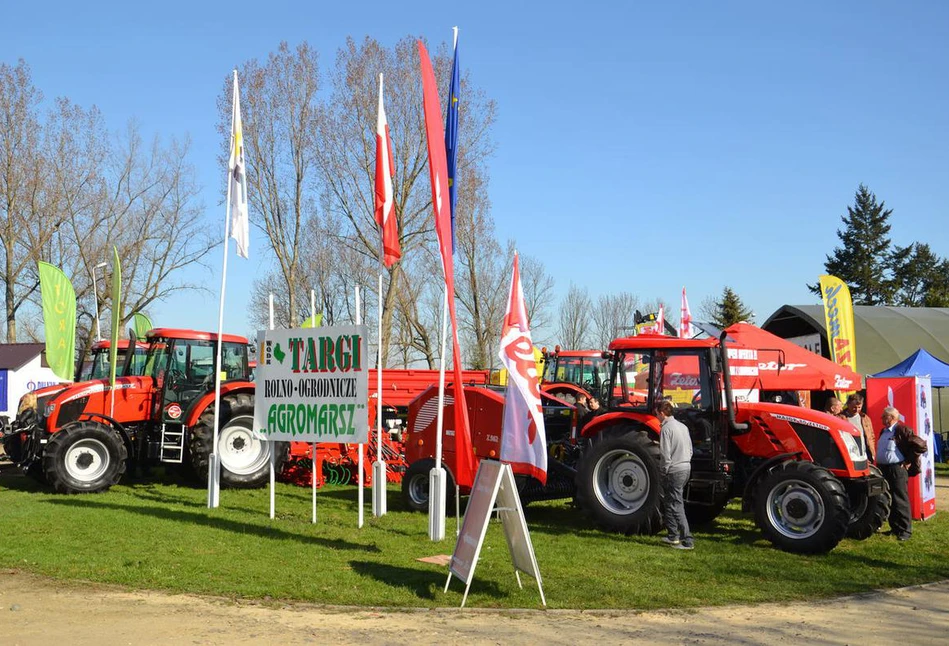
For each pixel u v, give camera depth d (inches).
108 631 232.4
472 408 457.7
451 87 391.5
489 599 275.9
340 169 1093.1
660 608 271.1
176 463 557.6
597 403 509.7
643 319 538.3
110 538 359.3
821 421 388.5
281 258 1129.4
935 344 1080.8
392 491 533.3
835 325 687.7
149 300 1375.5
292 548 347.9
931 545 392.2
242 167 491.8
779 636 242.4
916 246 2452.0
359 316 389.4
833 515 357.7
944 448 864.9
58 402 527.5
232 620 246.5
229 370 577.3
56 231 1311.5
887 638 241.4
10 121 1239.5
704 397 407.8
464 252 1300.4
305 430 402.6
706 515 436.5
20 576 293.0
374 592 279.9
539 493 453.7
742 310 2327.8
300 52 1107.3
